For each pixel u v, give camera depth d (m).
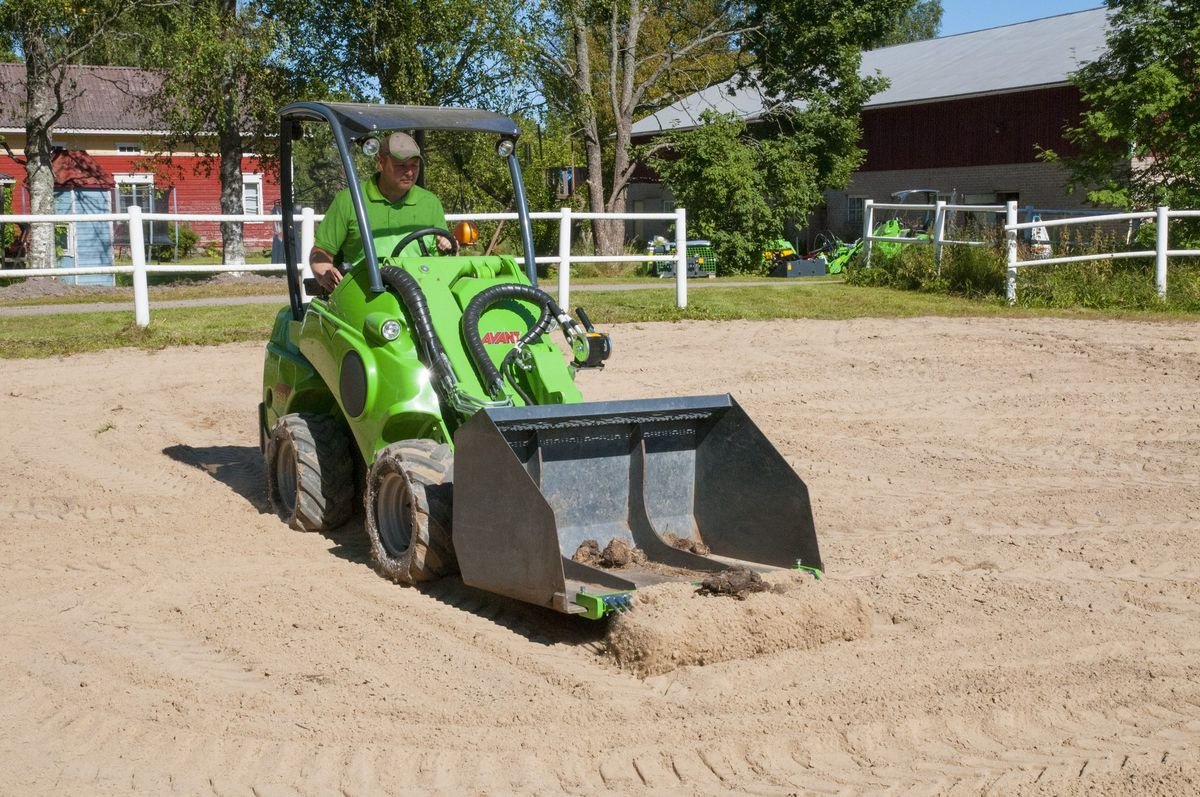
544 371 6.02
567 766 4.08
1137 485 8.07
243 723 4.38
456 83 27.00
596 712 4.48
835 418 10.09
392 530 6.07
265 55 25.31
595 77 40.41
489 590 5.35
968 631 5.37
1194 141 21.03
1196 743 4.29
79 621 5.44
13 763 4.09
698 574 5.57
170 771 4.05
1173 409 10.47
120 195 36.12
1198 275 17.45
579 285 21.23
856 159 35.16
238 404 10.59
